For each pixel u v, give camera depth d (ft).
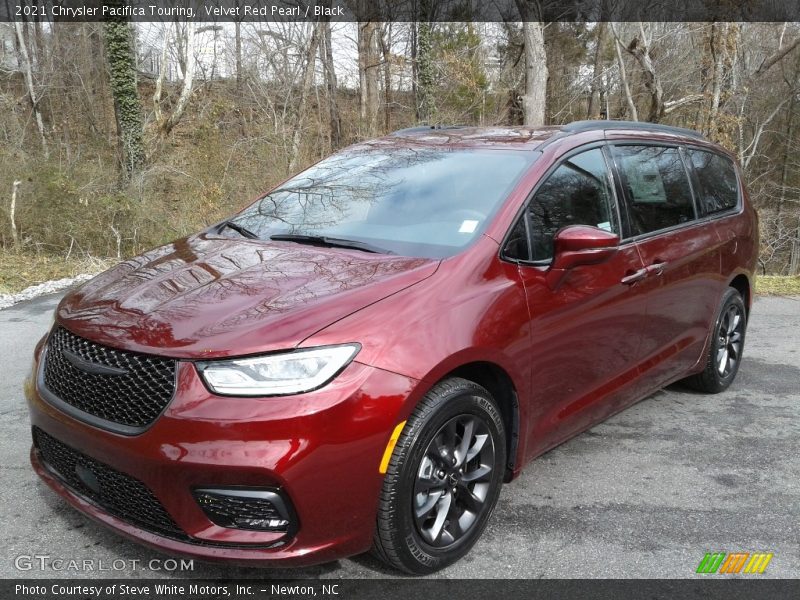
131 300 9.16
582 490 11.66
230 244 11.19
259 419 7.57
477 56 80.84
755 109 92.22
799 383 17.89
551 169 11.48
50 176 37.27
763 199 93.86
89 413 8.36
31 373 9.61
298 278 9.36
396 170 12.55
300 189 13.06
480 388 9.36
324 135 69.77
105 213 38.04
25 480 11.18
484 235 10.19
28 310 23.17
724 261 15.49
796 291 31.76
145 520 8.23
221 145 53.31
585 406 11.62
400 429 8.26
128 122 46.37
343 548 8.15
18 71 73.77
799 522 10.84
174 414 7.68
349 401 7.86
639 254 12.51
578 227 10.45
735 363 17.07
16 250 35.55
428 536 8.91
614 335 11.96
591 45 107.65
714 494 11.68
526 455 10.53
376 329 8.34
